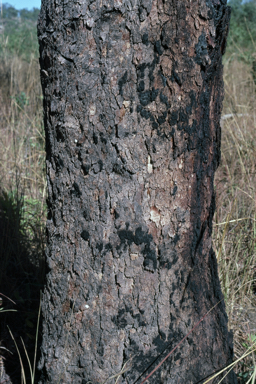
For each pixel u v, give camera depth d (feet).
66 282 4.19
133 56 3.59
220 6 3.80
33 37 22.31
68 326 4.25
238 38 27.02
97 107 3.71
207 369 4.68
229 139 12.02
